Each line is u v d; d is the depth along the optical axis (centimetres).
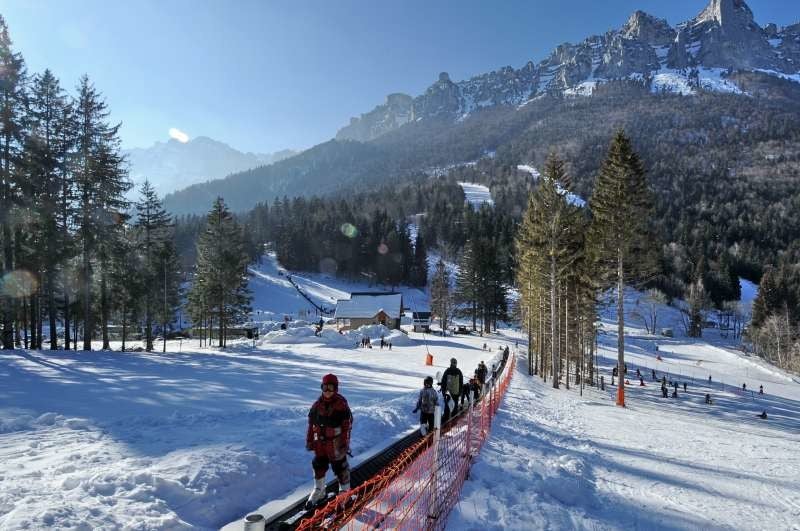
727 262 13662
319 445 630
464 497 804
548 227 3319
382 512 646
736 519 845
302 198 17262
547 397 2661
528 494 860
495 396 1936
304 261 13050
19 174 3011
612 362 6856
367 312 7944
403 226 14275
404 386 2238
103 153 3434
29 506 477
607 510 854
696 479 1112
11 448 786
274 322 7988
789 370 7481
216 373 2409
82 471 648
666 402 3534
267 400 1574
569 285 3762
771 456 1465
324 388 636
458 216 16112
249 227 14575
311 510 624
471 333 8169
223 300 4897
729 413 3198
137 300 4112
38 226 3127
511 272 10012
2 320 3022
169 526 511
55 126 3259
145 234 4419
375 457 932
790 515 880
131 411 1231
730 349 9356
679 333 11094
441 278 9081
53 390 1547
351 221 13788
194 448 806
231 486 661
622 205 2802
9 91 3034
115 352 3331
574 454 1259
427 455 926
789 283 9800
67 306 3366
